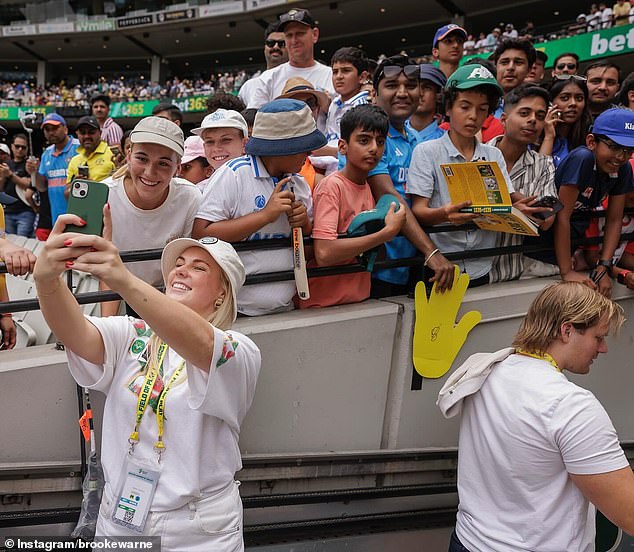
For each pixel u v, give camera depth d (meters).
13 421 2.20
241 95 4.72
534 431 1.87
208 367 1.56
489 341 3.07
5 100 28.25
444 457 2.99
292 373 2.59
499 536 1.96
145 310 1.43
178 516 1.64
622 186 3.28
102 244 1.41
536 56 4.61
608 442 1.80
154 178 2.31
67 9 29.81
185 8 27.33
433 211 2.81
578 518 1.89
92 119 5.11
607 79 4.39
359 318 2.72
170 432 1.65
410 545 2.95
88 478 2.08
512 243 3.22
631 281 3.22
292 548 2.73
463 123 2.88
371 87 4.37
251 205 2.53
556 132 3.71
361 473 2.81
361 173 2.74
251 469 2.55
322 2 23.73
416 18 24.56
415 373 2.88
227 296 1.76
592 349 2.03
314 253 2.65
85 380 1.73
